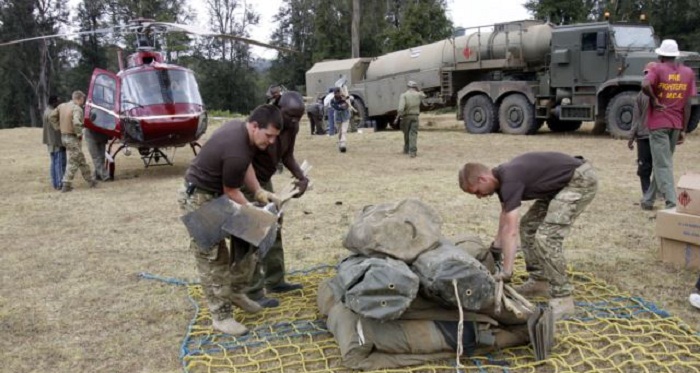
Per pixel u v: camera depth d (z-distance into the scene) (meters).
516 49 16.12
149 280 5.12
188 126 10.56
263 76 56.78
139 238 6.53
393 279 3.18
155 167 12.46
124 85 10.48
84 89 53.59
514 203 3.63
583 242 5.76
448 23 36.62
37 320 4.31
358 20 36.84
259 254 3.74
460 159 12.03
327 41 44.66
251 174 3.92
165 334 4.04
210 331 4.02
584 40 14.30
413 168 10.95
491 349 3.59
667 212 5.02
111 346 3.88
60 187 10.01
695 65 13.31
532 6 38.41
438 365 3.44
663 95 6.32
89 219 7.58
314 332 3.95
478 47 16.84
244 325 4.11
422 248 3.46
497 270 4.01
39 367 3.61
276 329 4.04
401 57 19.28
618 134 13.97
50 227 7.21
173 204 8.34
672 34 38.41
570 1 36.16
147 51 11.12
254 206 3.73
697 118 13.65
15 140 20.61
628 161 10.80
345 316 3.58
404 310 3.21
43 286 5.05
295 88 52.06
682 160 10.75
